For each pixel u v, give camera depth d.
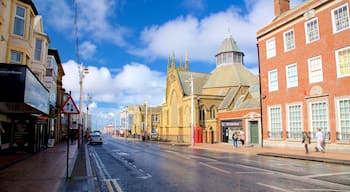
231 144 37.41
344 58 21.39
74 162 15.29
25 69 12.20
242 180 10.13
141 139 66.12
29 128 20.88
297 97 25.20
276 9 31.39
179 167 14.07
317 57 23.50
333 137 21.58
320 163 16.03
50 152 22.03
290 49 26.36
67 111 10.65
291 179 10.33
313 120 23.58
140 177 11.10
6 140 19.88
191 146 36.03
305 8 24.80
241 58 63.88
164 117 68.50
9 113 19.67
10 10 18.41
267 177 10.81
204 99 54.12
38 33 25.75
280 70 27.33
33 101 14.01
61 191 7.86
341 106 21.34
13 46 18.48
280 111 27.06
